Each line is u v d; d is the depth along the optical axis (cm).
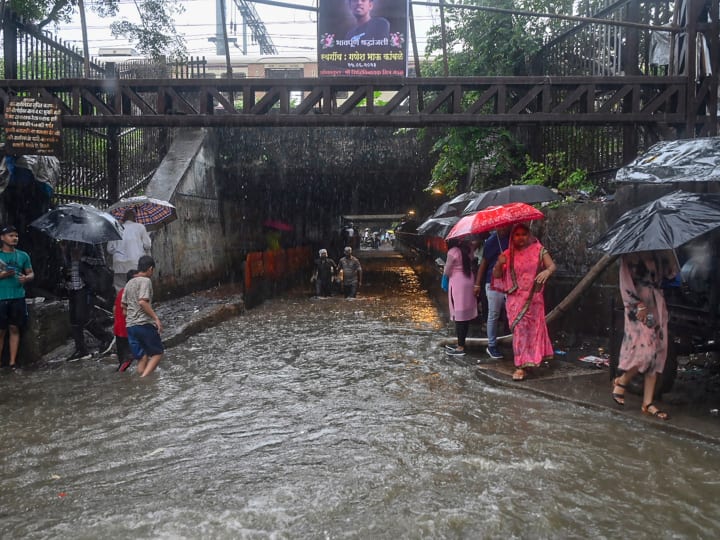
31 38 1064
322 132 1936
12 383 729
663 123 1005
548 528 351
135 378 754
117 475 445
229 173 1933
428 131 1825
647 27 973
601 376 696
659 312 545
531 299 688
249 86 1047
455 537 343
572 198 1008
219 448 501
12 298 802
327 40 1038
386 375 764
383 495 399
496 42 1470
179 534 349
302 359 875
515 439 506
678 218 502
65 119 1031
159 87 1048
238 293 1667
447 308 1421
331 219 3616
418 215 3133
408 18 1034
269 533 347
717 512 370
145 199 1092
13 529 360
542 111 1041
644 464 446
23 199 1013
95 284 870
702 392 612
